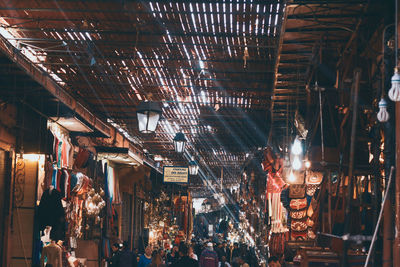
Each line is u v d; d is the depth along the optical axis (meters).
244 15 8.98
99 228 15.77
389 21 6.52
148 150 25.69
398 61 5.41
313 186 11.20
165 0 8.56
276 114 13.72
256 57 11.00
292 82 10.49
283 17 7.16
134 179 18.91
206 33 9.91
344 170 7.21
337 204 7.01
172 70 12.17
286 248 11.20
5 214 10.24
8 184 10.29
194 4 8.66
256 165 20.41
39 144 10.68
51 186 10.67
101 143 16.86
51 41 10.52
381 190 6.72
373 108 6.70
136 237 23.62
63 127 12.44
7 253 10.23
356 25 7.21
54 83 9.87
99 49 10.96
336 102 7.76
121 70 12.23
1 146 9.84
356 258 6.53
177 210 32.16
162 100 14.95
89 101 15.18
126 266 12.37
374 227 6.19
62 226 10.68
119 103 15.34
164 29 9.82
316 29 7.73
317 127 7.82
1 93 9.50
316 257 6.76
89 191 13.65
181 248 10.21
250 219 23.70
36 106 10.80
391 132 6.14
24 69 8.27
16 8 9.05
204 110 16.22
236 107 15.62
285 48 8.69
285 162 9.73
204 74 12.39
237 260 18.11
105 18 9.43
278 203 14.06
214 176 37.16
